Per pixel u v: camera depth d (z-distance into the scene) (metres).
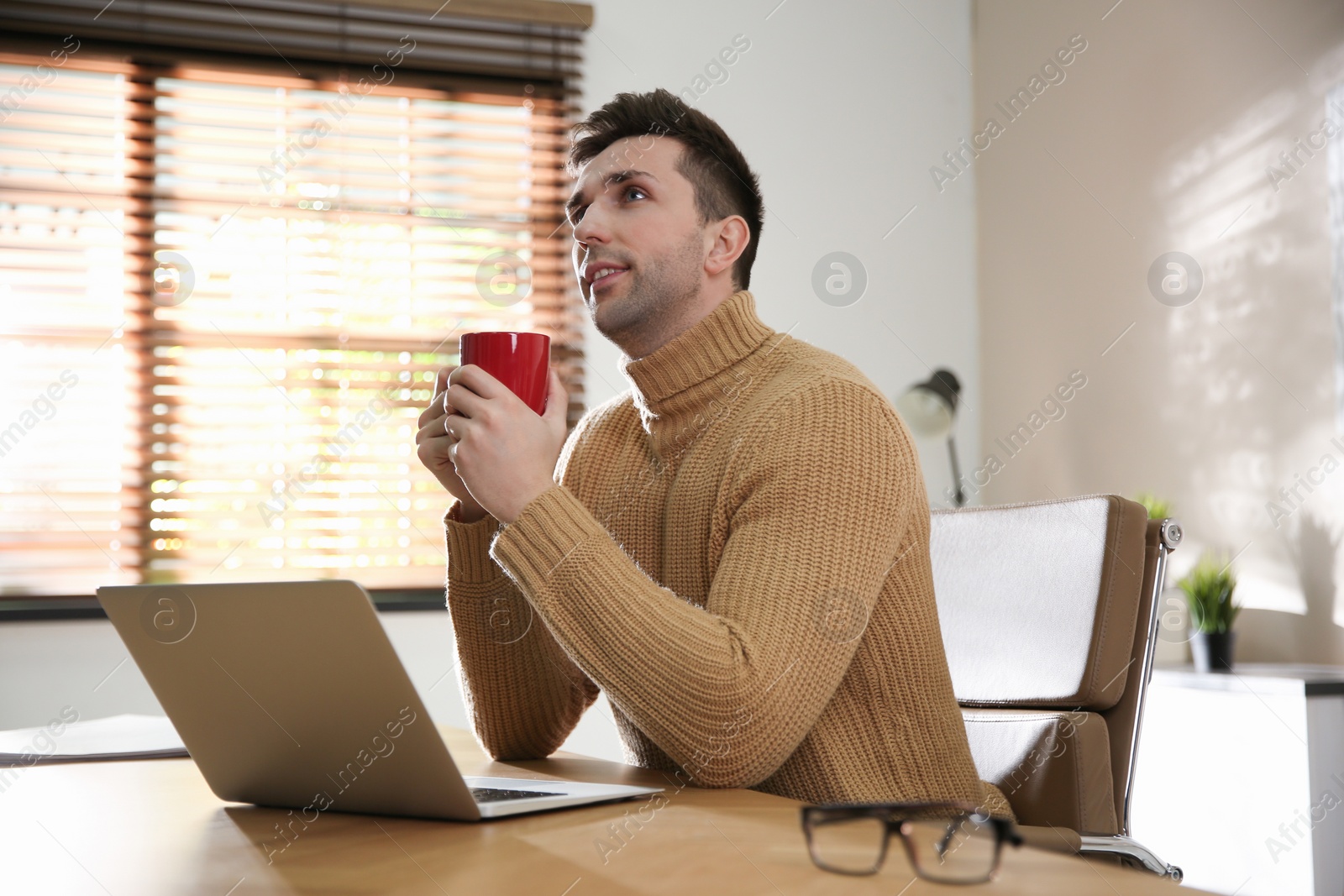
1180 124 2.37
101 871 0.53
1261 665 2.09
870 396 0.90
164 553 2.43
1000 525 1.12
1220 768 1.94
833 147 2.97
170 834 0.63
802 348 1.03
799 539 0.81
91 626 2.36
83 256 2.49
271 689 0.65
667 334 1.08
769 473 0.85
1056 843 0.87
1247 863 1.87
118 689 2.37
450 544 1.01
